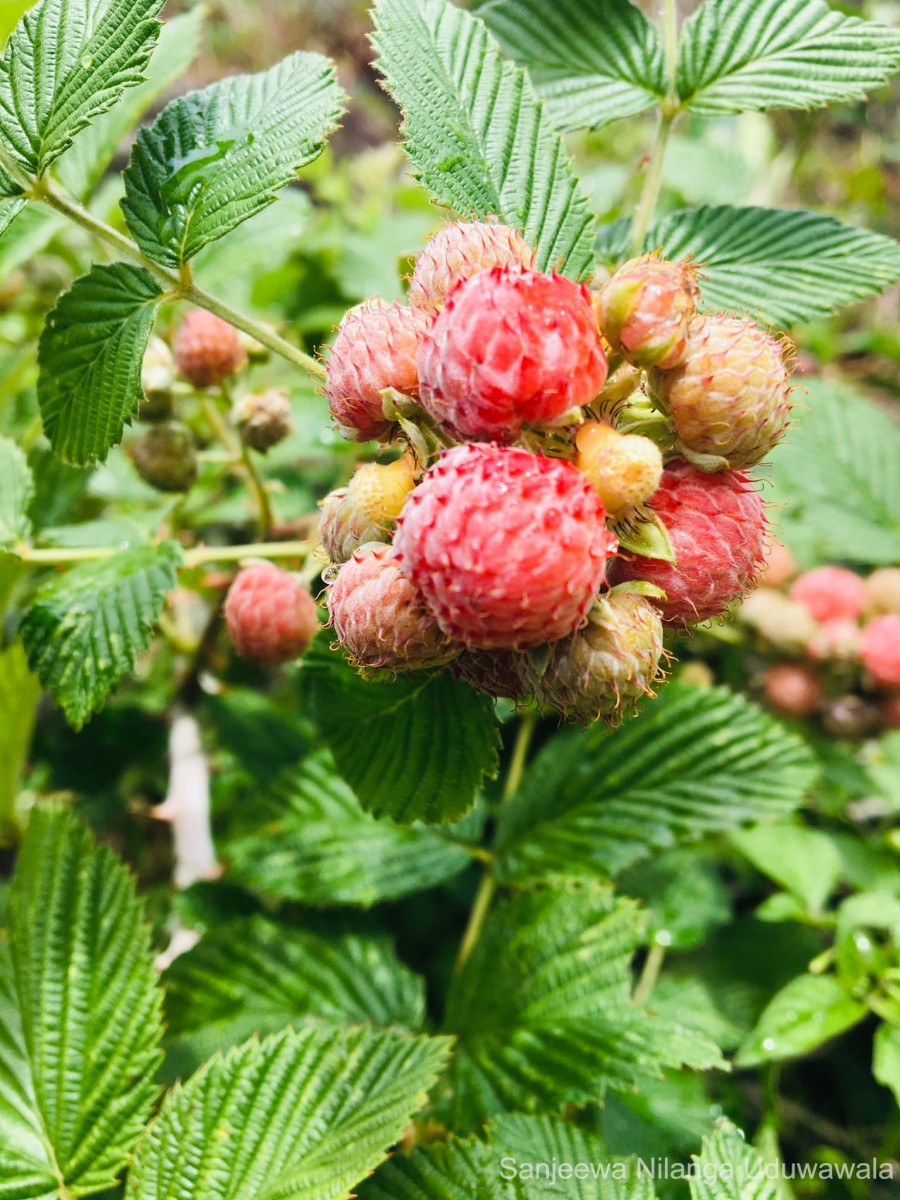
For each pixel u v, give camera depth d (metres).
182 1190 0.12
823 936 0.17
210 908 0.17
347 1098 0.12
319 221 0.26
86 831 0.14
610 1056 0.13
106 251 0.19
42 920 0.14
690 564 0.10
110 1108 0.13
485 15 0.15
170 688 0.22
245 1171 0.12
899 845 0.17
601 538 0.09
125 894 0.14
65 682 0.14
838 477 0.20
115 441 0.12
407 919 0.19
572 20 0.14
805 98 0.14
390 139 0.47
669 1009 0.17
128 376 0.12
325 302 0.24
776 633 0.18
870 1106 0.18
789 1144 0.17
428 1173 0.12
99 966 0.13
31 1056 0.13
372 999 0.15
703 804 0.16
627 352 0.10
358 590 0.10
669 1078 0.16
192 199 0.12
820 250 0.14
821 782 0.19
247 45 0.49
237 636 0.15
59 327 0.12
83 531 0.16
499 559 0.09
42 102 0.12
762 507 0.11
